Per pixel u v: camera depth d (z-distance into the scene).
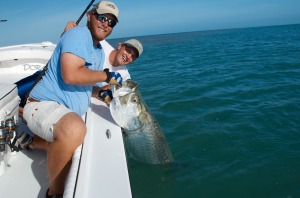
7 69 5.29
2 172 2.47
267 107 6.28
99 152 2.30
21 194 2.29
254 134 5.03
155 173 3.68
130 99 3.06
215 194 3.53
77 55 2.26
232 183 3.72
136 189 3.55
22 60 5.28
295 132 5.03
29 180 2.45
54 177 2.19
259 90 7.78
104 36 2.72
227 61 14.65
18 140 2.56
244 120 5.62
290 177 3.80
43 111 2.31
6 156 2.50
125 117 3.04
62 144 2.13
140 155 3.52
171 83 9.51
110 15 2.63
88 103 2.79
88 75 2.37
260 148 4.56
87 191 1.82
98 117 3.04
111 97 3.29
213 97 7.31
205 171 3.99
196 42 35.78
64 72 2.28
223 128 5.30
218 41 35.84
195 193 3.55
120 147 2.46
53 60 2.49
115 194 1.84
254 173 3.92
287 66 11.42
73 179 1.89
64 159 2.16
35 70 5.35
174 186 3.65
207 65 13.64
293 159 4.19
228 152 4.48
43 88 2.52
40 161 2.69
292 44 22.28
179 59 17.19
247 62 13.62
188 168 4.03
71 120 2.16
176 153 4.49
